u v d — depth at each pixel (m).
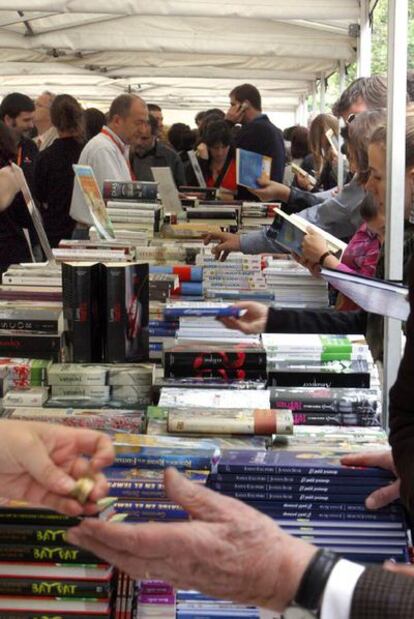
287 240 3.04
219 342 2.46
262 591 1.05
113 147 5.50
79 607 1.55
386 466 1.68
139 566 1.07
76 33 7.14
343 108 4.07
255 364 2.26
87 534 1.06
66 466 1.19
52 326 2.38
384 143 2.58
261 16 5.84
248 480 1.70
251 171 4.77
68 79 11.69
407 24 2.50
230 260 3.64
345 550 1.69
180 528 1.05
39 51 8.55
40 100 8.14
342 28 7.18
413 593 0.97
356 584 0.99
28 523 1.54
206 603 1.64
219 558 1.05
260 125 6.39
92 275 2.35
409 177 2.47
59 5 5.71
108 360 2.37
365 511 1.68
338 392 2.17
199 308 2.65
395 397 1.39
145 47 7.23
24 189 3.54
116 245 3.83
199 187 7.02
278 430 1.93
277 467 1.69
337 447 1.91
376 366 2.54
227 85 12.48
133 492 1.70
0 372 2.21
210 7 5.77
